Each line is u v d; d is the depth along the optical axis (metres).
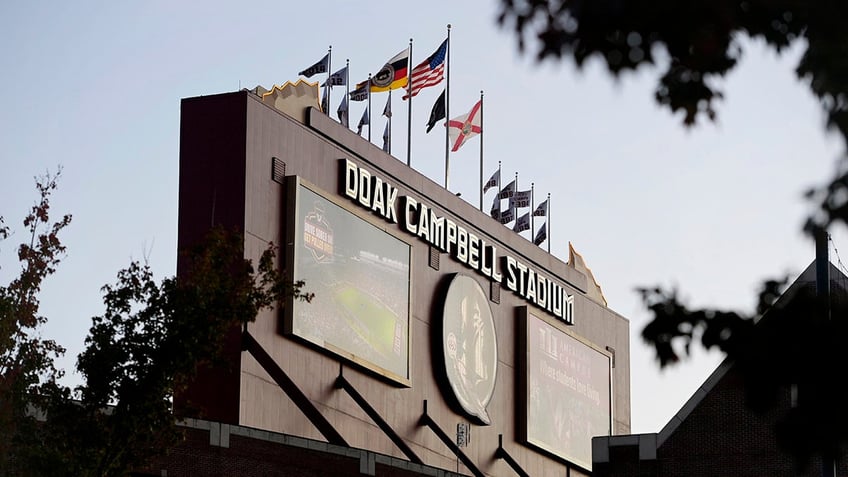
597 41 41.00
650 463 183.38
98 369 159.62
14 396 161.62
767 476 175.50
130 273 162.88
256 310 168.25
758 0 40.66
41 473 159.25
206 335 161.62
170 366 160.50
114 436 160.38
